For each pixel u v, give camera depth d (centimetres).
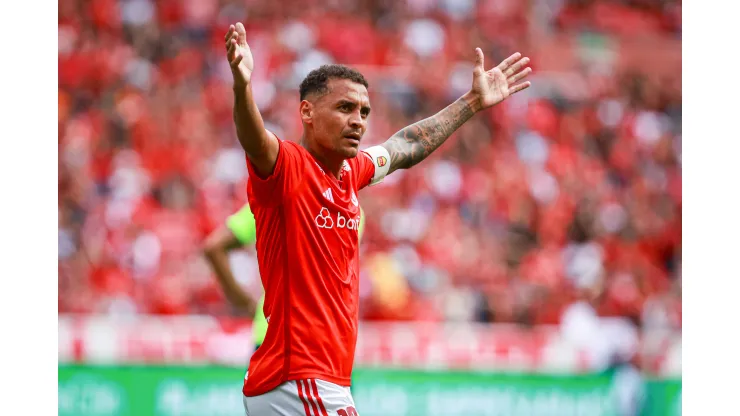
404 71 6194
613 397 3759
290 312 1611
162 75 5994
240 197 5281
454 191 5553
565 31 6850
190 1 6325
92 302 4522
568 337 3953
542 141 6069
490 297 4716
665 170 6234
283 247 1616
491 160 5831
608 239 5672
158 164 5425
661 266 5753
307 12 6481
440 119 1978
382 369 3575
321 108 1652
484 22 6750
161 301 4534
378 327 3647
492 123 6056
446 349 3628
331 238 1650
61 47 6022
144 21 6212
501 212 5572
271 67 6050
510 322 4656
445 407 3588
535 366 3688
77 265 4781
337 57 6275
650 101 6556
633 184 6062
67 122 5594
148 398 3425
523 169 5828
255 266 4478
